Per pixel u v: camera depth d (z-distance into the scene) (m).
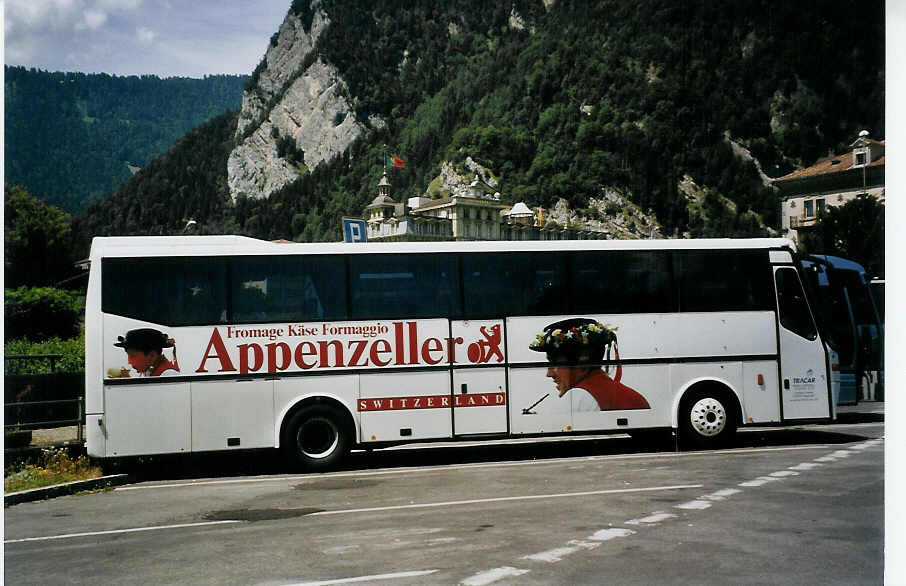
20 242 59.94
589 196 184.25
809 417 15.28
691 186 185.25
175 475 14.27
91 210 191.88
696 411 14.97
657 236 178.62
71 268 61.66
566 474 12.23
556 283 14.77
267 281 13.99
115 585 6.55
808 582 6.08
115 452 13.41
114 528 9.27
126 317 13.63
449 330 14.34
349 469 14.01
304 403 13.93
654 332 14.95
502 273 14.62
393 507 9.80
